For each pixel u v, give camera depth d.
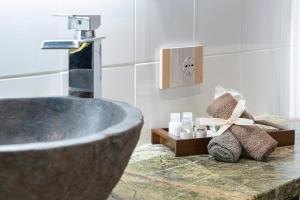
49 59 0.87
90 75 0.83
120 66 1.00
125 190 0.78
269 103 1.43
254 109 1.38
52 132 0.76
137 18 1.02
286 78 1.50
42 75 0.86
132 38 1.02
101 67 0.89
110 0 0.96
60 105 0.77
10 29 0.81
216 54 1.23
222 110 1.00
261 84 1.39
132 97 1.04
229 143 0.94
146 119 1.08
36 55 0.85
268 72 1.41
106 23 0.96
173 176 0.86
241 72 1.32
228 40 1.26
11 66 0.82
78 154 0.46
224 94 1.04
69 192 0.48
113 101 0.72
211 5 1.20
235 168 0.90
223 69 1.26
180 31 1.13
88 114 0.75
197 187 0.80
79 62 0.83
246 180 0.83
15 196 0.45
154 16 1.06
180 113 1.11
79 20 0.81
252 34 1.34
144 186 0.80
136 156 0.98
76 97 0.77
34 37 0.84
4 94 0.81
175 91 1.14
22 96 0.83
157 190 0.79
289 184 0.82
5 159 0.43
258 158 0.95
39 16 0.85
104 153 0.49
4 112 0.74
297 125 1.30
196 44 1.17
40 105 0.76
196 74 1.17
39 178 0.45
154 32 1.07
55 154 0.45
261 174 0.87
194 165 0.92
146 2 1.04
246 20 1.31
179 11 1.12
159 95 1.10
